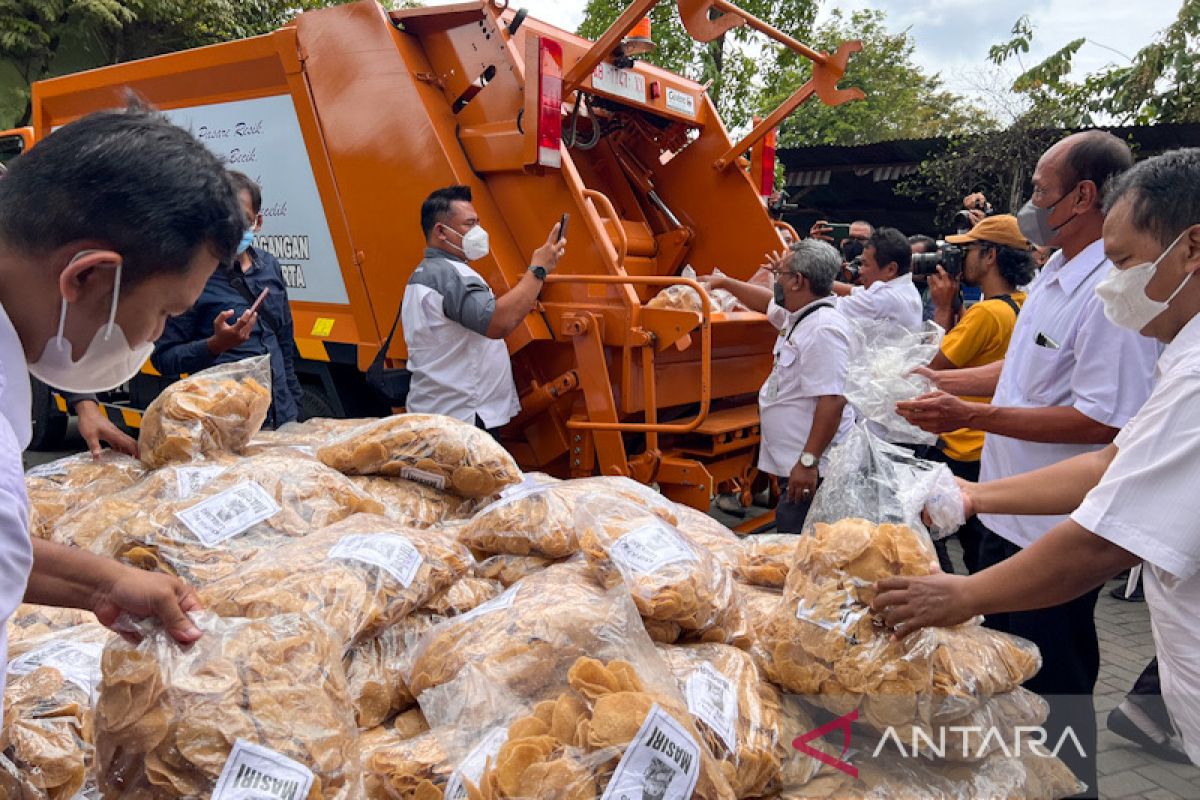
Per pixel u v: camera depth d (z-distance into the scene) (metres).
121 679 1.16
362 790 1.22
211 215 1.11
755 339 4.66
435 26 3.99
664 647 1.53
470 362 3.59
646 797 1.14
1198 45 10.43
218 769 1.09
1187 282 1.54
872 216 13.66
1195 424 1.39
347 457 2.09
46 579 1.20
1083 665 2.28
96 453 2.37
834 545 1.55
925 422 2.38
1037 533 2.41
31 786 1.25
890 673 1.43
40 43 12.98
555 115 3.67
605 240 3.69
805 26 11.55
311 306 4.61
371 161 4.14
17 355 1.05
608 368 3.74
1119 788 2.36
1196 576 1.51
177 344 3.19
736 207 5.02
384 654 1.56
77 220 1.02
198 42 14.26
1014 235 3.64
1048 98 11.44
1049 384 2.38
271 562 1.54
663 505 2.16
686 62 10.70
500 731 1.26
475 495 2.13
